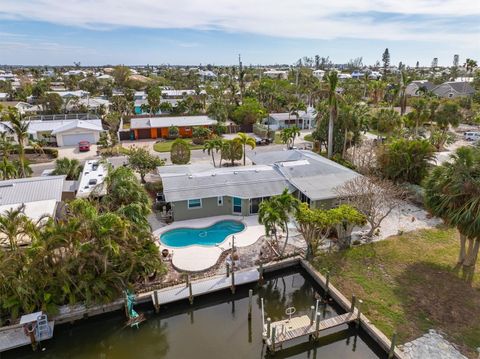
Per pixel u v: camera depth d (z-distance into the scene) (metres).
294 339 18.30
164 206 31.02
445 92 102.69
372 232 27.08
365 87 112.12
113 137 58.44
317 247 24.66
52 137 58.62
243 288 22.33
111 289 19.62
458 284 21.14
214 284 21.64
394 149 36.59
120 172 25.77
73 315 19.02
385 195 26.80
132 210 22.09
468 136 61.19
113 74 151.50
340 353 17.94
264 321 19.84
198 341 18.73
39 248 18.38
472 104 84.69
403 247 25.59
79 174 38.03
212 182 31.55
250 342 18.58
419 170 35.66
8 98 98.62
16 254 18.56
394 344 16.14
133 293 20.28
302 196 31.36
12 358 17.55
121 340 18.95
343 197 28.64
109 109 84.62
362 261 23.95
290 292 22.80
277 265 23.73
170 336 19.16
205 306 21.36
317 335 18.11
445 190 21.02
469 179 19.81
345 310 19.73
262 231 28.31
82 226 19.25
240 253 25.17
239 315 20.72
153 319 20.17
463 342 16.86
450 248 25.33
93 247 19.20
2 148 42.84
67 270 19.08
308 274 23.67
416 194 33.72
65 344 18.50
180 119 68.31
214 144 44.47
